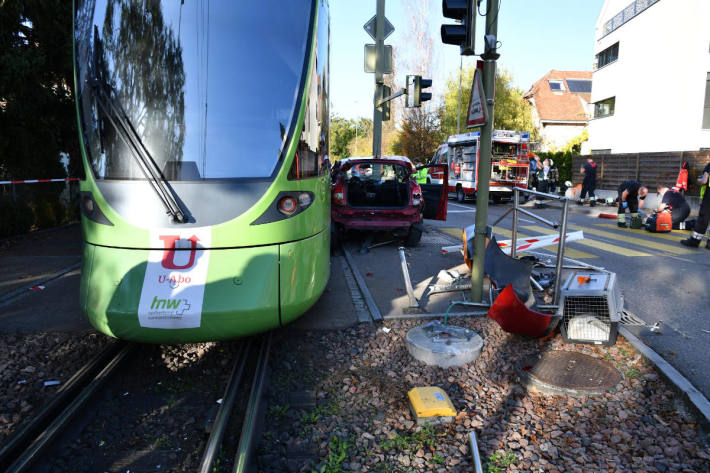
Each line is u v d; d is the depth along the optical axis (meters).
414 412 3.46
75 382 3.69
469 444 3.17
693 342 4.80
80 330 4.93
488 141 5.39
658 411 3.55
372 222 9.13
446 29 5.29
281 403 3.65
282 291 3.94
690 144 20.19
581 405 3.65
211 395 3.79
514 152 22.06
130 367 4.21
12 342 4.62
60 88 10.70
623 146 24.70
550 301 5.66
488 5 5.08
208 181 3.85
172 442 3.20
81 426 3.34
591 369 4.12
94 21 4.16
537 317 4.39
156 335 3.67
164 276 3.70
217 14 4.05
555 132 48.84
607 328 4.59
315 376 4.09
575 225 13.65
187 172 3.87
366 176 11.06
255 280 3.82
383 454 3.10
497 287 5.51
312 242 4.35
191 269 3.72
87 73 4.11
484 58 5.16
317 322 5.20
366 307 5.72
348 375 4.11
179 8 4.02
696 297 6.35
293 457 3.05
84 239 4.03
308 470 2.93
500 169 21.44
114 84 3.97
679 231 12.47
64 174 12.65
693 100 19.97
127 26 4.04
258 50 4.12
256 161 3.99
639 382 3.95
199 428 3.35
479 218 5.55
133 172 3.84
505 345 4.66
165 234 3.75
